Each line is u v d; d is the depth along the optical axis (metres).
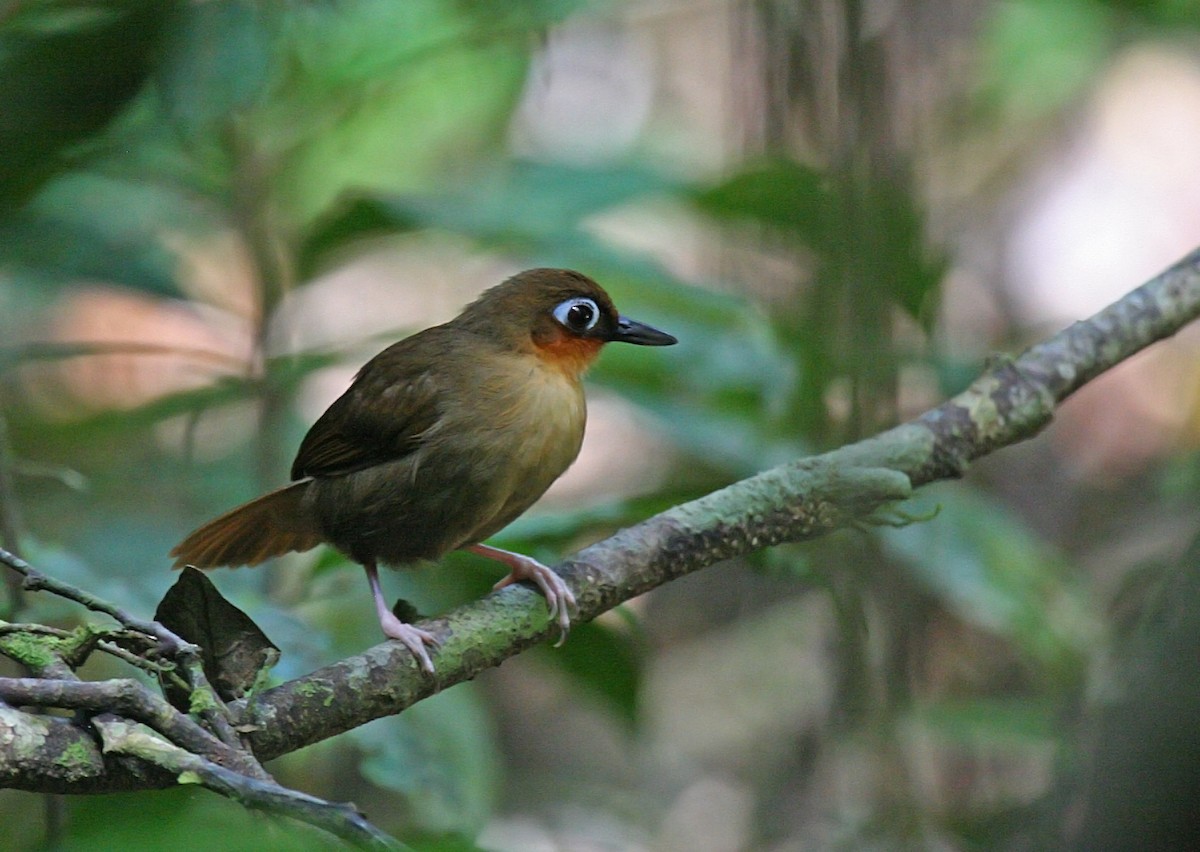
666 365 11.74
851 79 6.55
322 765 12.51
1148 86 19.98
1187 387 18.16
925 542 10.85
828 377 6.99
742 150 8.84
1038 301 19.17
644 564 7.80
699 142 20.80
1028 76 18.44
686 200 11.95
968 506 11.59
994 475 17.52
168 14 7.03
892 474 7.74
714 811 16.25
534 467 8.66
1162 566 8.63
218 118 8.00
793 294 9.98
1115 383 18.42
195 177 12.20
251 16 7.44
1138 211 19.45
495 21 11.95
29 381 17.80
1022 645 11.52
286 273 13.61
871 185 6.59
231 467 14.02
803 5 6.95
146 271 12.20
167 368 18.02
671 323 11.88
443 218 11.94
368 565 8.92
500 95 15.98
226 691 6.19
